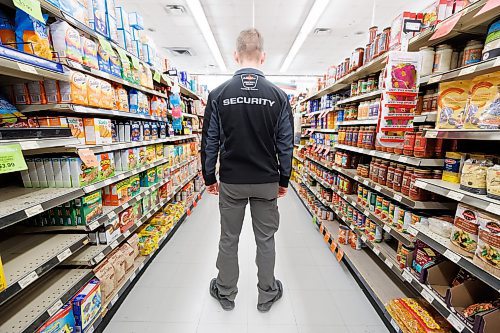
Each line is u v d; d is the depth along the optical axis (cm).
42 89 151
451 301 135
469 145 159
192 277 238
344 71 299
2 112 137
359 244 260
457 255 126
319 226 349
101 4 187
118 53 206
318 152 385
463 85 132
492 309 119
